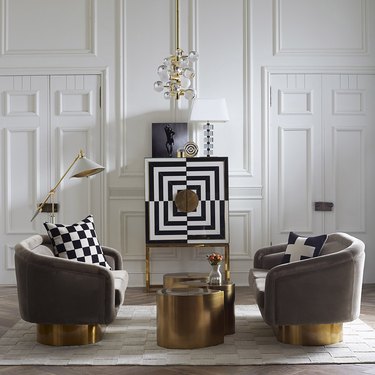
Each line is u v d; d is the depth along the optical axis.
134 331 4.69
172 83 4.80
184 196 6.38
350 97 6.86
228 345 4.24
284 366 3.77
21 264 4.21
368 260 6.86
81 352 4.10
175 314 4.16
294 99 6.86
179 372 3.67
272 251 5.28
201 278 5.10
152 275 6.82
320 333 4.20
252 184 6.82
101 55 6.82
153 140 6.75
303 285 4.06
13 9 6.83
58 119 6.83
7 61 6.81
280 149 6.84
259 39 6.84
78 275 4.14
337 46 6.85
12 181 6.84
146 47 6.84
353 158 6.87
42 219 6.81
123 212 6.81
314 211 6.86
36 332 4.66
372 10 6.85
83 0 6.83
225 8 6.85
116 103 6.82
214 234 6.41
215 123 6.82
